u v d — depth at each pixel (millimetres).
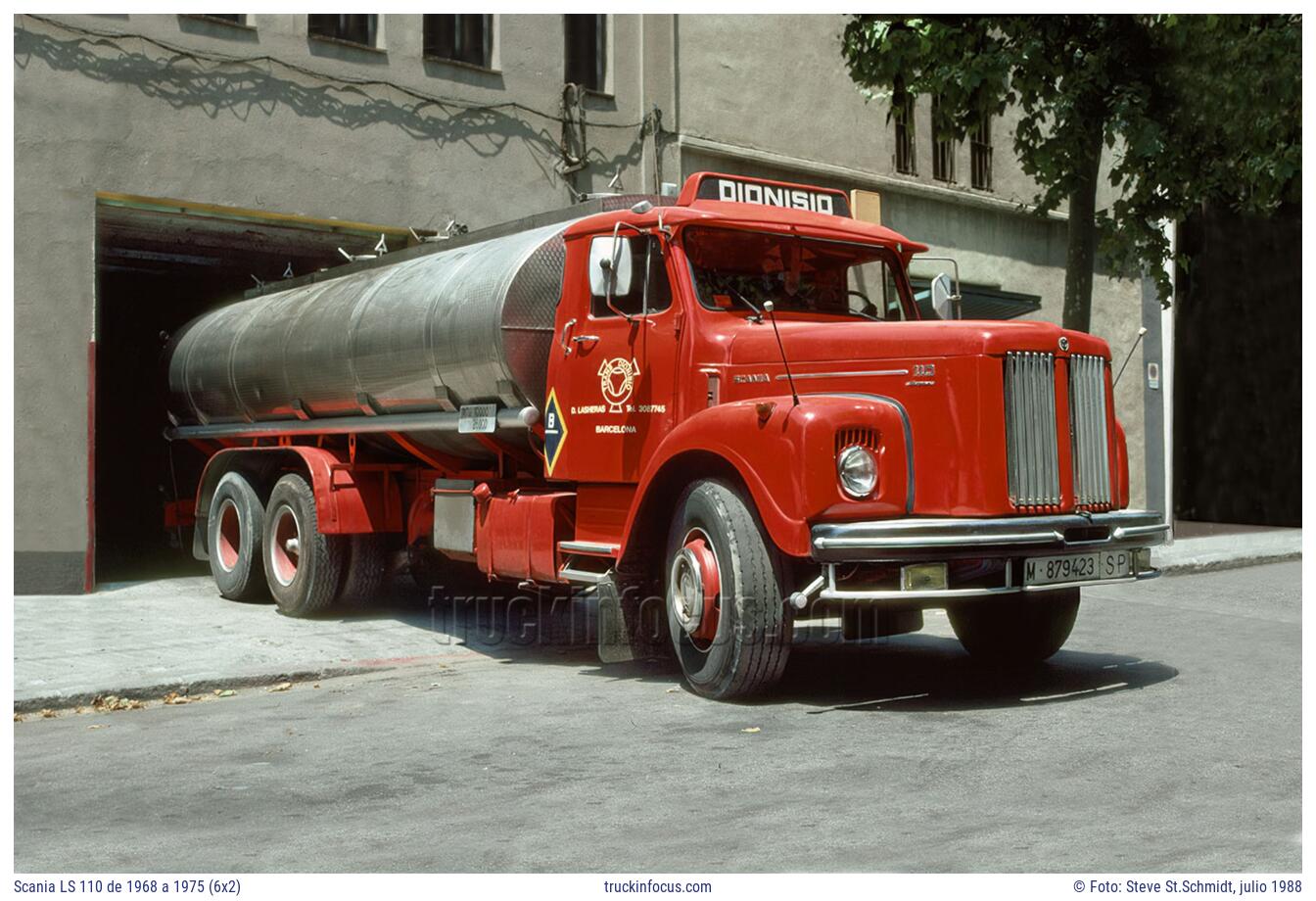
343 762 6047
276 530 10820
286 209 12836
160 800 5457
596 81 15156
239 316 12148
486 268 8789
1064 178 11859
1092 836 4684
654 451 7762
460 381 8922
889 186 17250
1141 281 20016
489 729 6688
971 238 18453
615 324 8078
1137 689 7461
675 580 7504
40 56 11586
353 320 9992
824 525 6695
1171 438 20391
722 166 15742
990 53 11570
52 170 11648
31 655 8594
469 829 4934
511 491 8938
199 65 12391
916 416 6965
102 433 16297
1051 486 7051
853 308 8375
